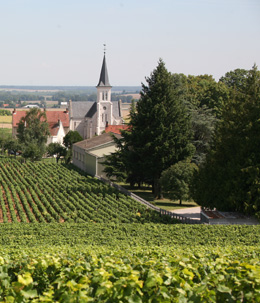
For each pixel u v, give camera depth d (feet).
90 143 294.25
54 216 176.86
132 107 314.55
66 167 307.99
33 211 187.83
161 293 42.52
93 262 55.47
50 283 52.31
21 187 233.96
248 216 152.66
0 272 51.49
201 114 258.16
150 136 225.56
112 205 189.16
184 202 221.05
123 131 237.04
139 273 49.80
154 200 224.53
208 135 250.37
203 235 119.34
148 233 123.65
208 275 47.80
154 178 230.27
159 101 228.43
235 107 166.50
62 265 54.44
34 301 41.29
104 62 466.70
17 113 479.82
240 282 43.96
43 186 236.43
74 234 125.59
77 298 41.96
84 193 219.82
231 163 155.43
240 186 152.46
